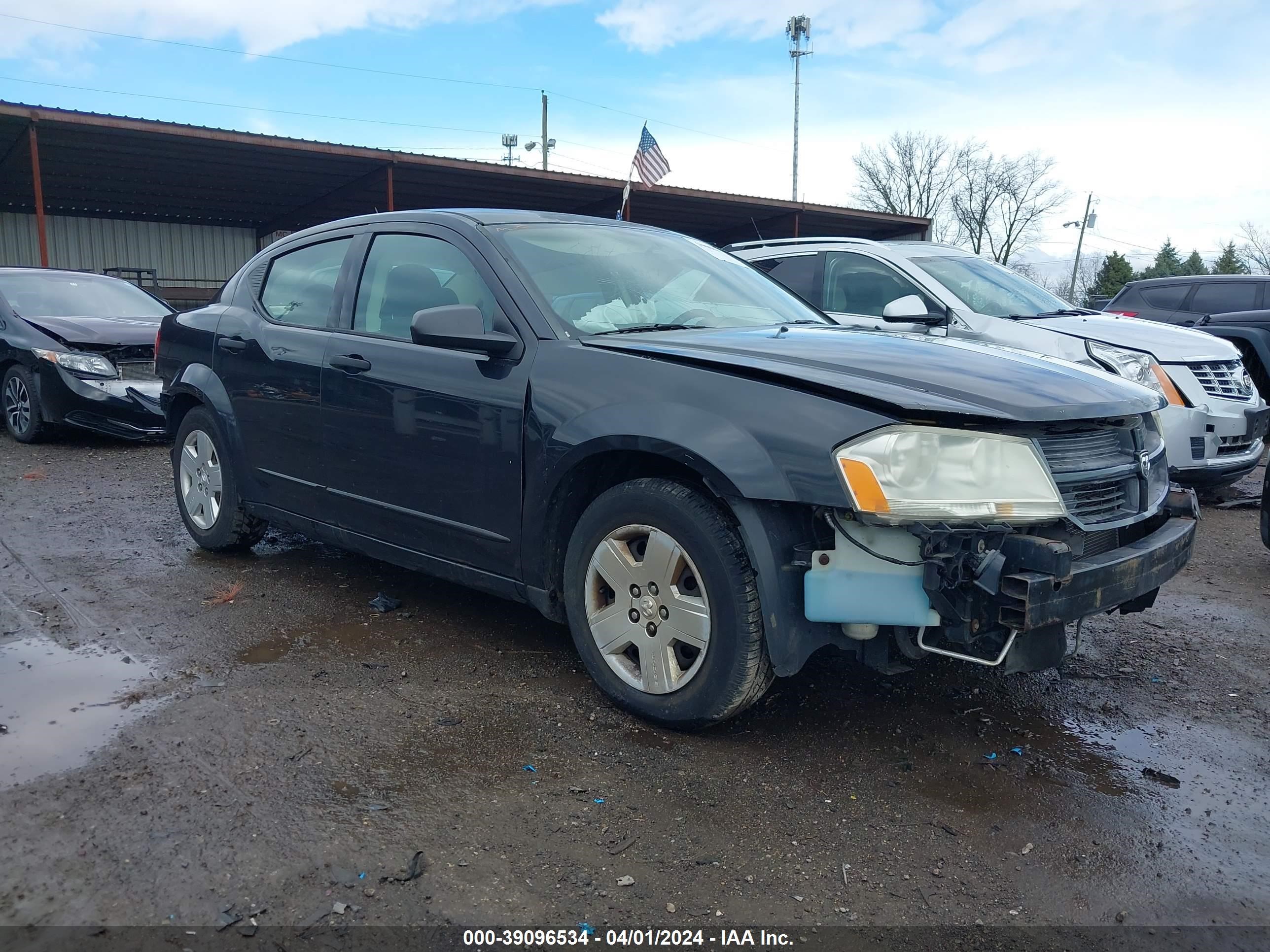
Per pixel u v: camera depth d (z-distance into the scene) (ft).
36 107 52.90
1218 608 15.21
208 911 6.85
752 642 9.10
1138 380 20.92
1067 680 11.95
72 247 86.94
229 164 68.39
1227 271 211.20
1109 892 7.57
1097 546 9.44
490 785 8.80
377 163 67.26
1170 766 9.75
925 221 96.27
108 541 17.01
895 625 8.66
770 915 7.13
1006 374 9.53
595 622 10.39
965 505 8.36
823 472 8.43
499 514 10.98
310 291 14.16
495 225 12.18
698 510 9.29
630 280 12.24
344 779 8.81
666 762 9.36
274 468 14.20
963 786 9.16
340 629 12.81
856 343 10.49
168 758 9.04
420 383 11.68
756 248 25.82
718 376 9.42
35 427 27.20
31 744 9.24
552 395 10.37
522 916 6.98
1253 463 22.44
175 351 16.39
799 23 162.50
